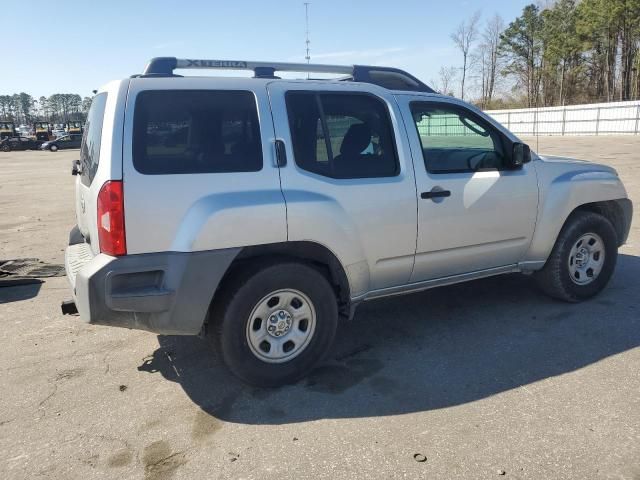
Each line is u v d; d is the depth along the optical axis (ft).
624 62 183.42
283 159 11.09
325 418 10.19
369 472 8.54
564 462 8.63
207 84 10.77
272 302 11.21
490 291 17.08
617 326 13.99
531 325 14.30
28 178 64.80
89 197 10.62
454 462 8.72
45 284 19.65
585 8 181.27
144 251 9.98
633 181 41.68
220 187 10.46
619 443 9.07
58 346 13.88
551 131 140.46
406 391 11.11
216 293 10.92
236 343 10.84
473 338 13.64
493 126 14.11
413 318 15.11
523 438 9.30
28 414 10.59
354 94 12.28
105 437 9.75
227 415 10.41
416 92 13.33
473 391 11.01
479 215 13.57
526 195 14.29
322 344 11.75
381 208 12.09
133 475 8.68
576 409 10.17
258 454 9.12
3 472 8.81
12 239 28.22
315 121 11.66
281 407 10.66
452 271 13.76
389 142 12.57
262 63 12.37
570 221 15.26
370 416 10.21
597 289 15.90
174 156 10.23
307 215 11.07
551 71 208.54
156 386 11.64
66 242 27.25
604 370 11.66
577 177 15.26
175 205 10.09
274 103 11.27
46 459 9.14
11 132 164.14
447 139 13.37
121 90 10.14
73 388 11.61
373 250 12.19
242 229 10.49
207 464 8.91
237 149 10.77
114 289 9.87
